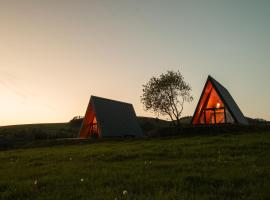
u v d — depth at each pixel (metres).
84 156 19.88
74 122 120.88
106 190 8.62
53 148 34.66
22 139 66.31
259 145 19.25
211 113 43.16
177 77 59.22
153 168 12.61
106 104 53.03
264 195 7.20
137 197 7.62
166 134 40.16
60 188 9.54
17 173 13.91
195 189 8.42
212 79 40.16
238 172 10.41
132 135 54.69
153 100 59.38
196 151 18.28
